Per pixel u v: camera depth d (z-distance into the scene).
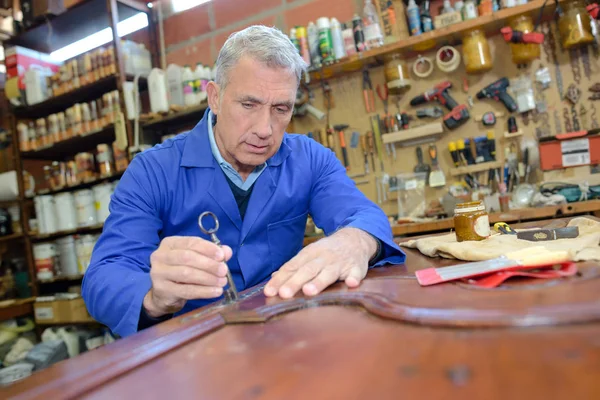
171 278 0.84
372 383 0.39
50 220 3.37
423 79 2.62
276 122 1.14
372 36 2.53
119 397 0.44
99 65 3.09
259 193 1.30
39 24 3.41
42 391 0.46
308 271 0.82
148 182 1.23
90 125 3.19
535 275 0.66
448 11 2.42
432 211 2.46
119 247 1.07
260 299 0.78
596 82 2.27
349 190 1.32
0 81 4.02
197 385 0.45
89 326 3.22
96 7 3.21
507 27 2.25
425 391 0.36
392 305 0.60
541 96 2.38
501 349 0.42
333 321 0.60
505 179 2.39
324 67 2.62
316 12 2.95
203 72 2.97
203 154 1.27
